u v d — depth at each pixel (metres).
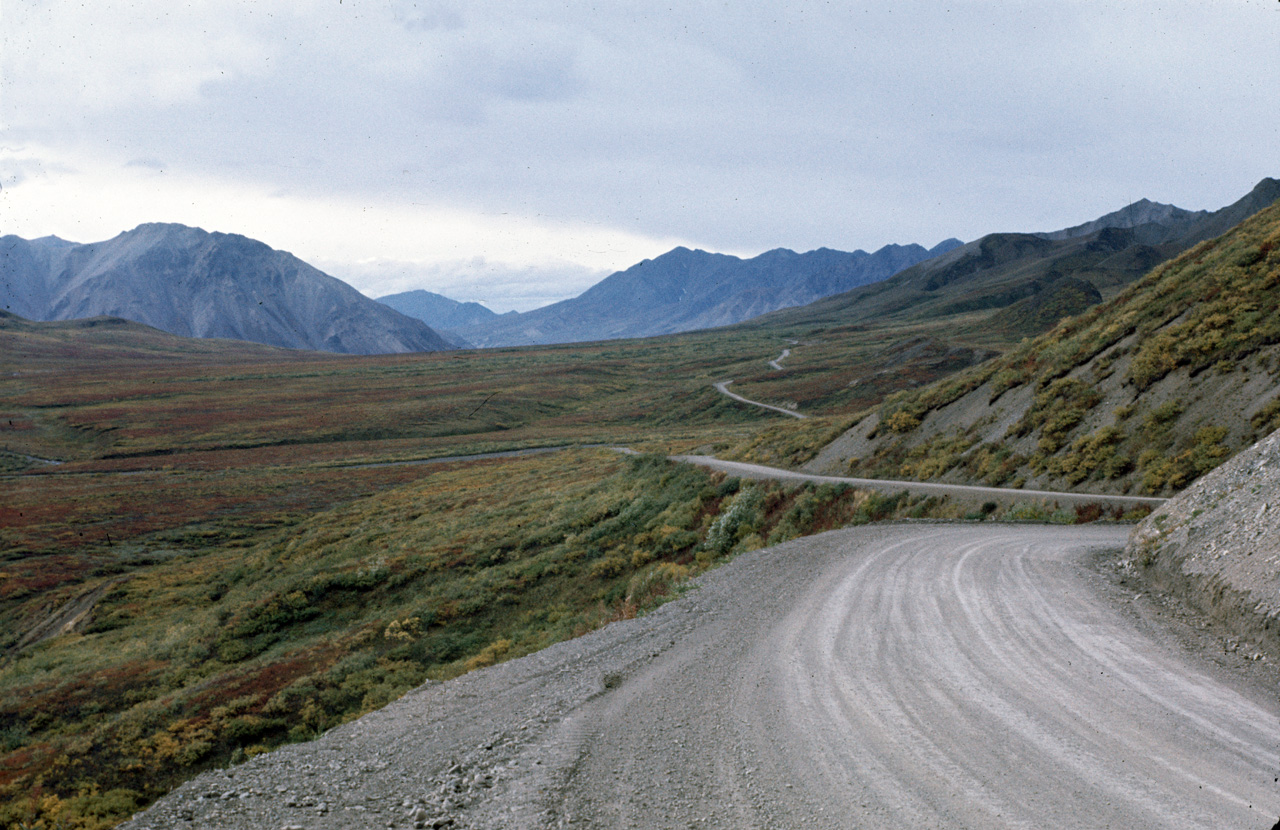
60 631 46.50
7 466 120.06
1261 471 13.00
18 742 27.70
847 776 6.22
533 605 34.47
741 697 8.66
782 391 150.38
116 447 130.75
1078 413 31.94
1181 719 7.20
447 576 41.09
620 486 54.31
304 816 5.92
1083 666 9.05
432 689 11.14
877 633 11.12
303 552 56.97
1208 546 12.29
